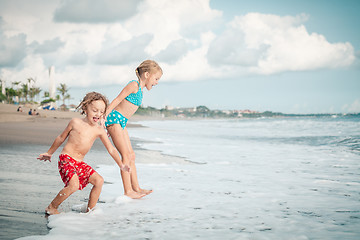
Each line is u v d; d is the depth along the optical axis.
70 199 3.09
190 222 2.42
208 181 4.28
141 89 3.67
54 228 2.16
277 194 3.49
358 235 2.15
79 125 2.72
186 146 9.95
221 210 2.80
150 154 7.59
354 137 12.92
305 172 5.16
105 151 7.47
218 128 27.45
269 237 2.09
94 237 2.03
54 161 5.37
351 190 3.72
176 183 4.11
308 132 18.77
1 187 3.38
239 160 6.72
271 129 23.69
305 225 2.37
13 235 1.99
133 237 2.05
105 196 3.25
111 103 3.43
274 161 6.57
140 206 2.93
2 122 21.83
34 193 3.18
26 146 7.45
